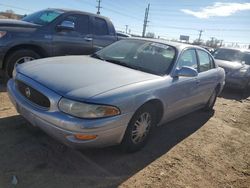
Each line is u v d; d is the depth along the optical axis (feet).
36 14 21.72
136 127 11.14
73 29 20.66
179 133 15.05
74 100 8.97
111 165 10.50
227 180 10.94
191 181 10.42
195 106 16.57
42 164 9.86
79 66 11.68
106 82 10.19
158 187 9.68
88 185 9.14
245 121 19.40
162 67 13.00
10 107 14.66
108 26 24.03
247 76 29.66
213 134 15.69
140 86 10.71
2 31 17.62
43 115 9.36
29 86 10.22
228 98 27.30
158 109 12.47
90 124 8.92
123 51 14.48
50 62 12.10
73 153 10.87
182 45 14.90
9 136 11.50
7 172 9.14
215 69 18.65
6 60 18.17
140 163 11.02
